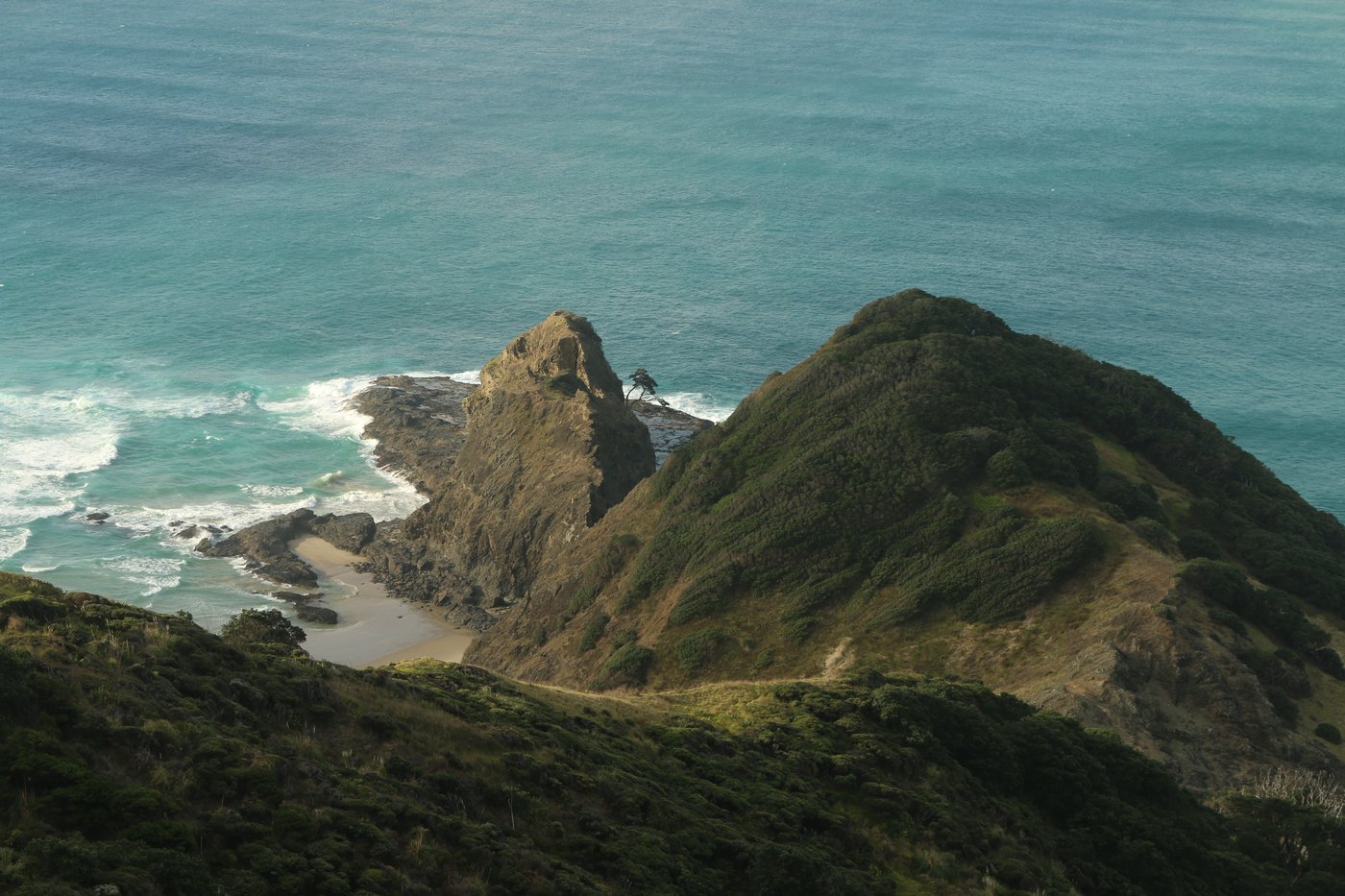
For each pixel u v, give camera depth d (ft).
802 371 332.19
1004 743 159.94
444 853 95.35
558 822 107.76
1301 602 263.29
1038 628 236.43
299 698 110.42
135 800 83.56
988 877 127.95
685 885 106.01
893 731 155.63
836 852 123.54
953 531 267.80
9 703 88.43
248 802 90.07
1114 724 200.75
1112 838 151.23
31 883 72.54
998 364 321.32
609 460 384.88
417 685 127.85
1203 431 340.80
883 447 291.58
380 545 397.60
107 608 112.16
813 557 276.00
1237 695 209.15
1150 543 256.11
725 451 317.83
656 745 136.67
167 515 404.36
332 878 85.46
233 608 352.69
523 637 322.96
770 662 255.70
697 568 288.51
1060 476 280.72
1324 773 195.11
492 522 383.65
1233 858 154.61
